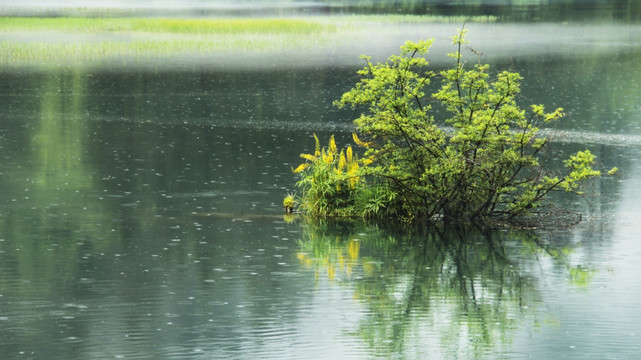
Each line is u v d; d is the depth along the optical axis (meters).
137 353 11.01
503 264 15.08
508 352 11.07
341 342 11.40
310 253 15.73
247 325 11.99
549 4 114.81
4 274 14.34
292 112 33.88
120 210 19.02
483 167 17.70
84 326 11.96
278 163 24.27
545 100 35.34
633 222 17.92
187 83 42.66
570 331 11.80
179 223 17.91
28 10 103.00
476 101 18.72
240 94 38.88
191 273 14.41
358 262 15.18
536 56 54.06
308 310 12.66
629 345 11.27
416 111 18.72
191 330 11.80
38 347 11.20
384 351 11.10
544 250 15.96
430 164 18.23
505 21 86.94
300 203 19.80
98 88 40.94
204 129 30.02
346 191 19.12
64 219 18.17
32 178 22.28
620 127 29.25
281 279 14.13
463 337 11.61
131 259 15.26
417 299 13.18
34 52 55.91
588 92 37.69
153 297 13.20
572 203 19.61
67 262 15.05
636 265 14.88
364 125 18.72
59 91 39.91
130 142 27.48
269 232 17.31
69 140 27.83
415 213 18.41
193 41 63.50
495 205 19.09
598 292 13.47
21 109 34.69
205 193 20.70
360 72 18.97
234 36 68.12
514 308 12.77
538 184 18.27
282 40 65.19
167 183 21.77
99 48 58.88
